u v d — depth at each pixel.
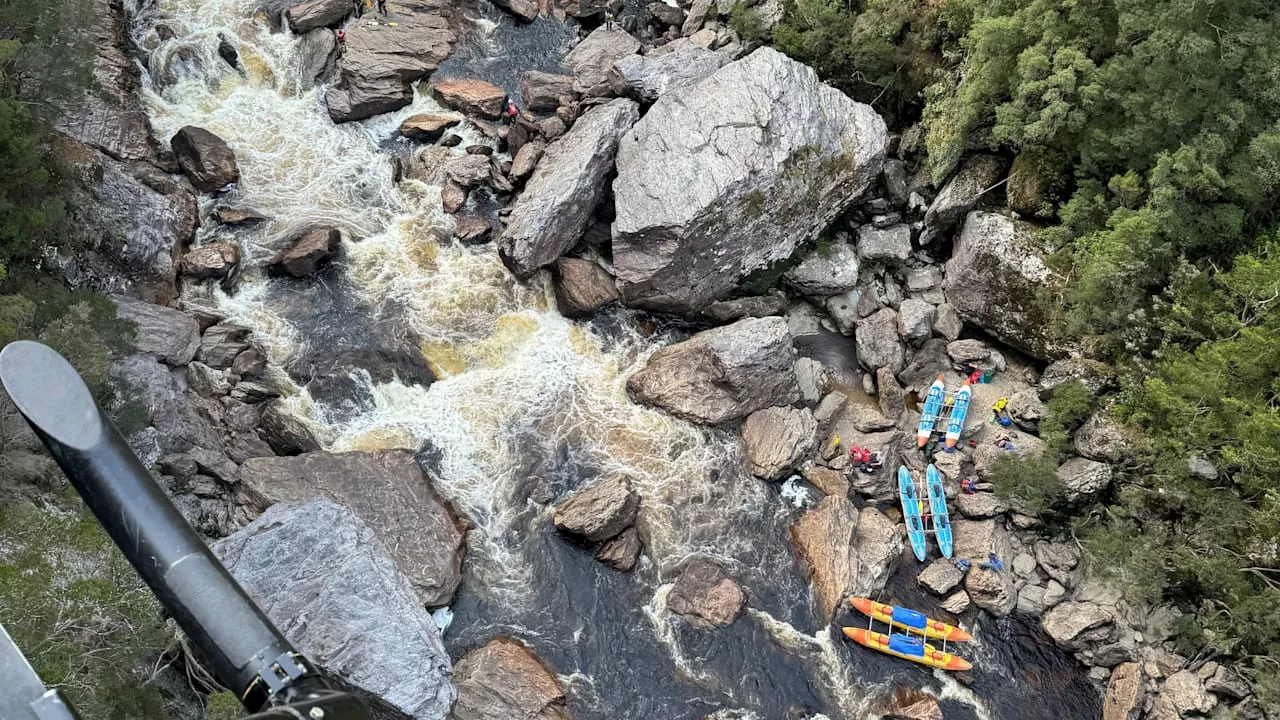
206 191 38.19
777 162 36.22
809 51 41.31
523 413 34.75
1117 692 30.12
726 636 30.47
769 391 35.03
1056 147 36.28
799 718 29.02
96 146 36.06
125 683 21.00
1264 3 30.89
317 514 26.53
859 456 34.44
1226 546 30.61
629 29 46.09
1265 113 31.64
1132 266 32.41
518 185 39.59
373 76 41.41
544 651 29.42
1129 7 31.61
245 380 33.56
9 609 20.83
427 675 24.50
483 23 45.59
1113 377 34.34
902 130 41.66
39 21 31.33
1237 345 30.62
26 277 29.25
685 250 35.84
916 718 29.09
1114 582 31.91
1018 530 33.69
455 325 36.41
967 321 38.16
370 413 34.03
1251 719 28.81
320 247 36.25
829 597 31.45
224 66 41.84
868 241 39.03
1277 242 31.33
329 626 24.66
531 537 31.77
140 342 31.81
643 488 33.44
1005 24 34.34
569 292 36.97
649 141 37.50
